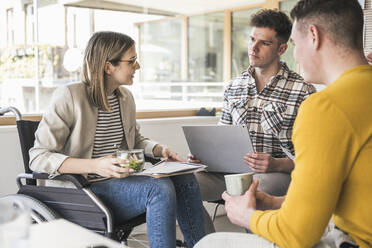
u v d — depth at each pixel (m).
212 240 1.10
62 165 1.63
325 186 0.90
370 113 0.91
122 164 1.62
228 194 1.20
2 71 2.97
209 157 2.02
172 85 6.95
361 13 1.02
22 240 0.72
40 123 1.75
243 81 2.23
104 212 1.58
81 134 1.77
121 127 1.94
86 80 1.84
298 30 1.08
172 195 1.62
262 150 2.15
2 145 2.18
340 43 1.01
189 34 7.64
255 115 2.16
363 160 0.91
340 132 0.90
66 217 1.69
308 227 0.92
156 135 2.82
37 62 3.17
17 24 3.05
